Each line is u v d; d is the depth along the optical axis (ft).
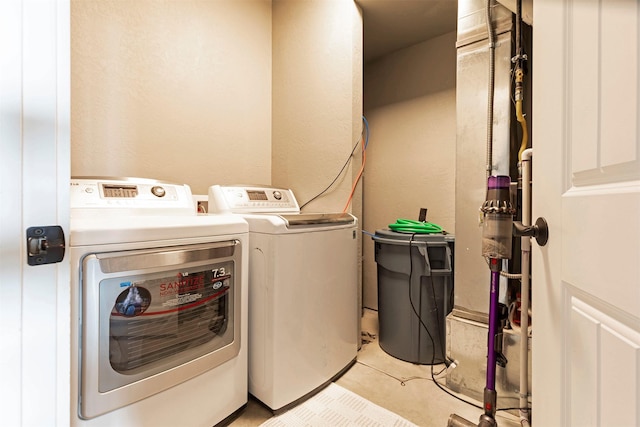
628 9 1.29
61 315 1.73
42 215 1.64
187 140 6.25
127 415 3.06
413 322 5.73
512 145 4.59
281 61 7.48
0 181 1.52
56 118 1.69
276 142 7.60
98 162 5.12
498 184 3.14
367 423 4.10
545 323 2.08
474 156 4.83
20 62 1.57
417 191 7.85
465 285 4.92
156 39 5.77
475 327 4.66
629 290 1.25
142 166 5.63
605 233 1.42
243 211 5.37
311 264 4.69
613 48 1.39
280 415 4.25
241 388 4.20
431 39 7.58
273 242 4.23
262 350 4.33
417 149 7.85
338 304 5.21
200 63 6.42
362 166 6.53
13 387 1.56
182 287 3.54
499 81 4.56
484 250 3.22
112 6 5.22
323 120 6.62
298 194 7.08
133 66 5.49
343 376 5.28
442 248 5.67
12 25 1.54
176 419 3.47
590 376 1.54
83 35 4.92
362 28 6.46
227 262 4.00
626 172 1.30
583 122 1.65
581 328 1.63
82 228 2.78
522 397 3.97
